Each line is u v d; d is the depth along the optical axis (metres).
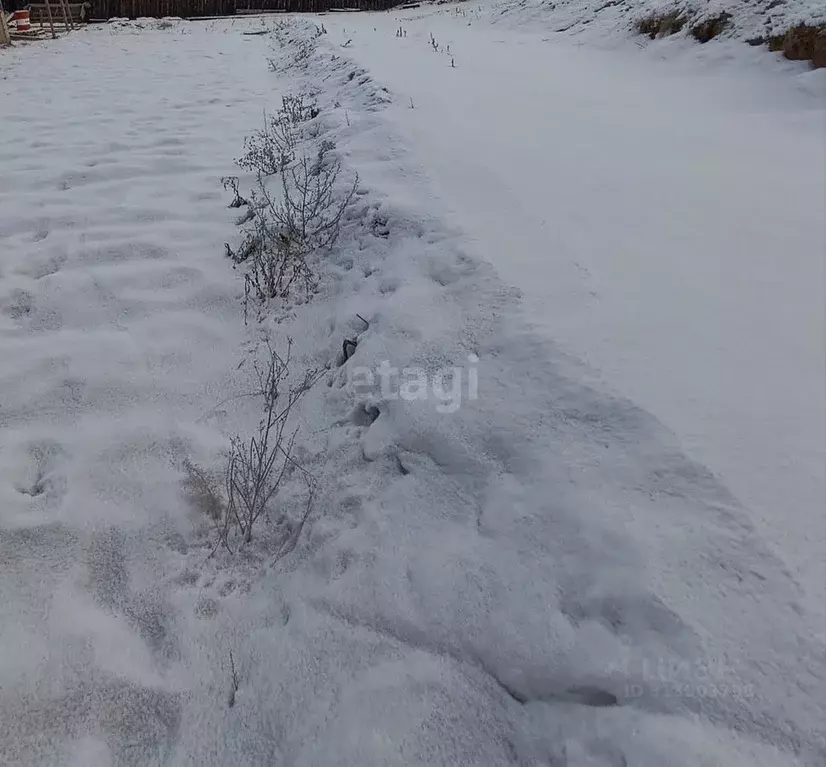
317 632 2.25
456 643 2.09
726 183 4.57
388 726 1.93
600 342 2.88
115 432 3.23
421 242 4.08
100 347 3.83
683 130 5.95
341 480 2.84
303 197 4.94
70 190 5.75
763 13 8.25
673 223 3.95
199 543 2.71
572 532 2.20
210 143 6.89
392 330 3.42
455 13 18.20
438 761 1.84
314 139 6.50
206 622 2.40
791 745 1.59
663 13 9.90
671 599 1.90
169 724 2.10
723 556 1.97
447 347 3.18
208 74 10.42
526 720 1.87
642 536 2.08
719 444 2.30
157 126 7.45
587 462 2.39
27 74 10.55
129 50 13.18
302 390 3.46
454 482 2.60
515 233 3.93
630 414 2.48
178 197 5.62
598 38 10.95
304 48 11.14
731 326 2.91
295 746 1.97
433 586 2.25
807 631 1.76
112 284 4.38
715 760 1.59
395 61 9.22
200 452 3.12
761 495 2.11
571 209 4.20
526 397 2.74
